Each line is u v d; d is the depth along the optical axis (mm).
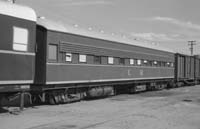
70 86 14914
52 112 11977
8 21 10852
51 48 13406
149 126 9625
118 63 19188
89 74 16141
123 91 22828
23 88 11508
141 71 22297
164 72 27062
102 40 17406
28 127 8969
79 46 15312
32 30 11812
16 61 11125
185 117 11766
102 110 13008
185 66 33219
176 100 18062
